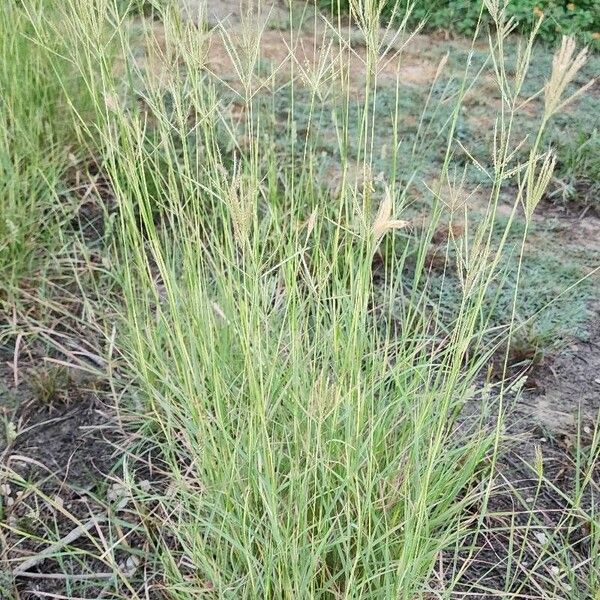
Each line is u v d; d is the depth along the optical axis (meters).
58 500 2.13
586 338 2.68
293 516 1.78
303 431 1.90
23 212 2.82
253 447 1.71
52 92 3.36
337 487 1.71
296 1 5.29
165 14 1.89
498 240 3.15
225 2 5.24
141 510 2.07
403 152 3.67
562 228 3.27
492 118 4.03
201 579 1.85
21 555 1.98
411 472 1.88
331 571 1.84
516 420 2.35
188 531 1.90
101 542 2.02
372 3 1.56
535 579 1.91
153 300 2.73
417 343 2.31
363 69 4.52
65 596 1.85
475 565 1.94
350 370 1.76
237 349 2.16
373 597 1.72
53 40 3.27
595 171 3.53
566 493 2.14
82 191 3.34
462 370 2.47
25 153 3.05
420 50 4.79
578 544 2.00
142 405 2.35
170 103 3.83
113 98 1.89
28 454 2.26
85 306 2.64
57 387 2.46
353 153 3.60
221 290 2.20
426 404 1.84
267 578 1.59
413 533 1.71
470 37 5.01
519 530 2.04
